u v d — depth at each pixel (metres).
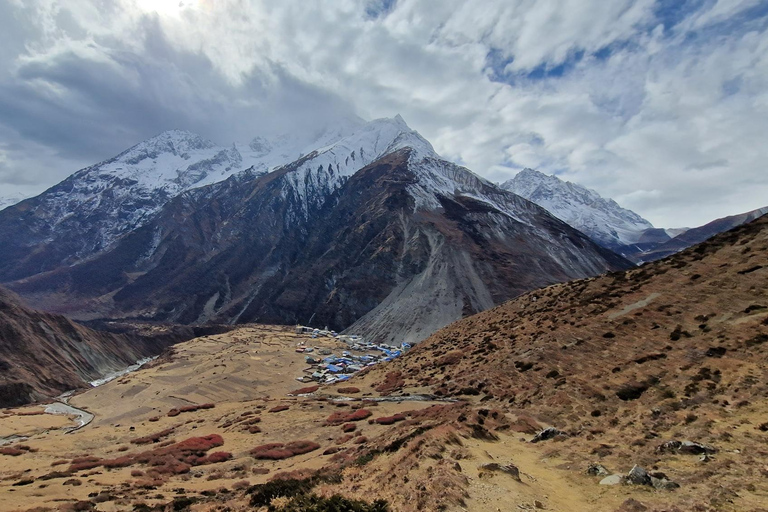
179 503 26.58
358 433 42.44
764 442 19.06
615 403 30.59
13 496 29.25
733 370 28.47
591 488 17.86
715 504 14.58
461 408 38.81
